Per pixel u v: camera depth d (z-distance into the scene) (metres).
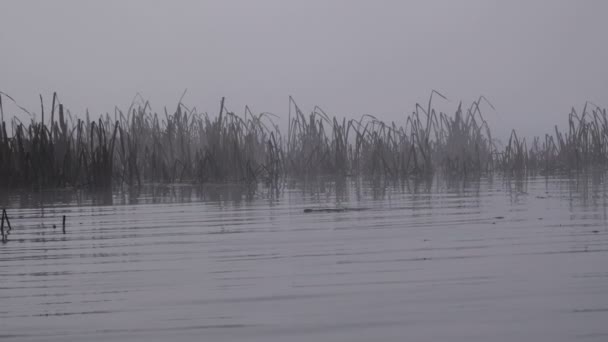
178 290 7.06
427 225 10.63
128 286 7.25
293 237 9.82
